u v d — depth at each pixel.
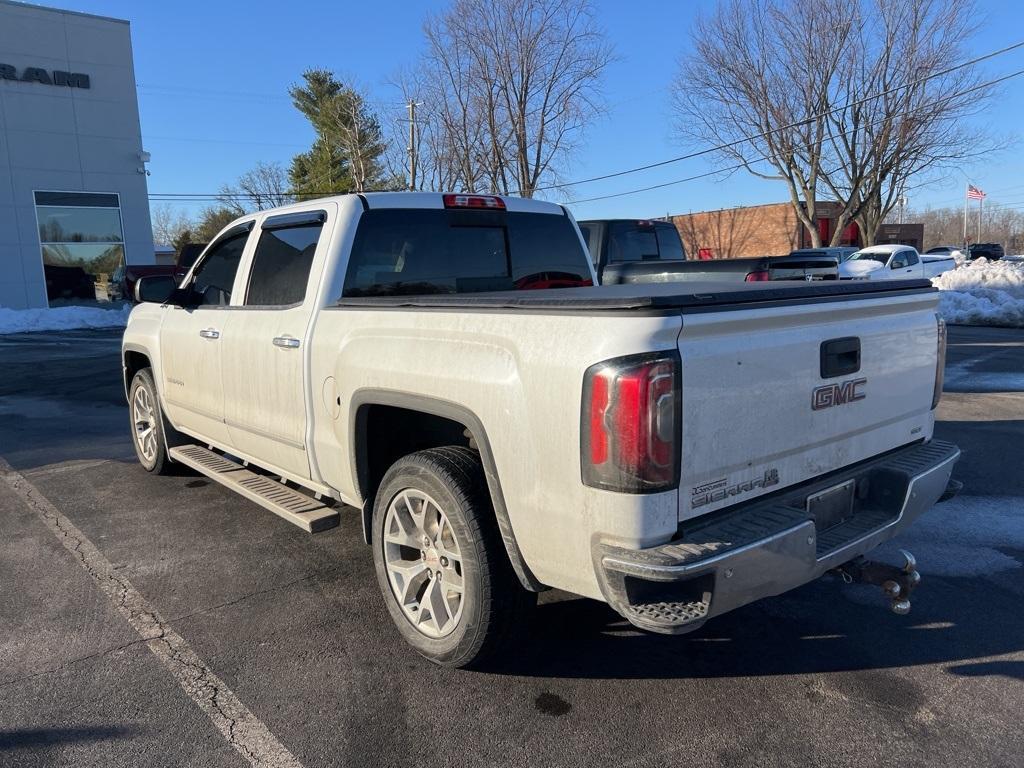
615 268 9.99
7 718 3.00
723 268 8.94
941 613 3.83
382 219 4.17
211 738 2.87
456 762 2.73
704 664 3.38
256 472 5.04
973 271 22.94
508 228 4.78
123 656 3.46
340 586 4.20
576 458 2.60
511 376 2.80
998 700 3.07
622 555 2.50
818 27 33.41
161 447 6.00
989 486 5.79
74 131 25.30
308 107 51.28
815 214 37.12
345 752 2.79
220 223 62.25
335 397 3.71
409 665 3.38
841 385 3.13
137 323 6.15
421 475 3.23
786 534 2.65
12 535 5.00
